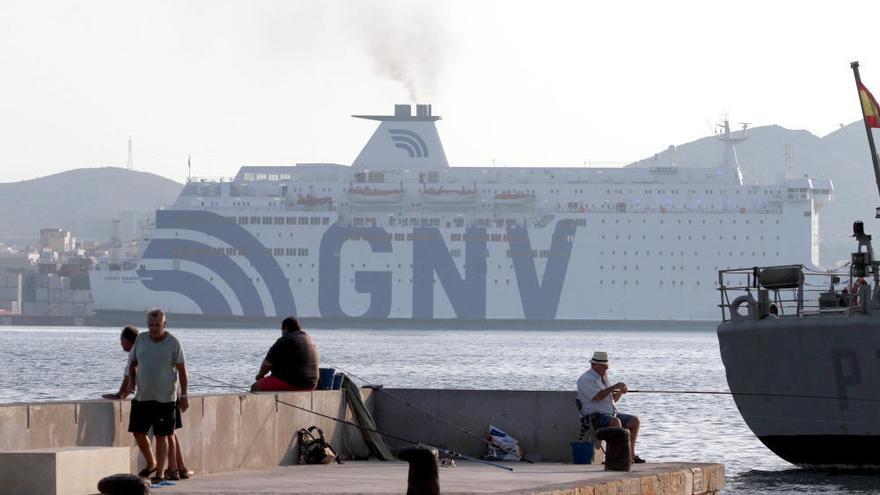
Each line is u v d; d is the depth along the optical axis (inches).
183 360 2225.6
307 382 2878.9
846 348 4018.2
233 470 2596.0
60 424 2161.7
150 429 2359.7
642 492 2404.0
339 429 2962.6
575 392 3125.0
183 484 2218.3
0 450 2030.0
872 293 4028.1
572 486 2165.4
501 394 3142.2
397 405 3179.1
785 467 4335.6
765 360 4207.7
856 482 3863.2
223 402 2566.4
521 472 2630.4
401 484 2272.4
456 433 3152.1
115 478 1579.7
